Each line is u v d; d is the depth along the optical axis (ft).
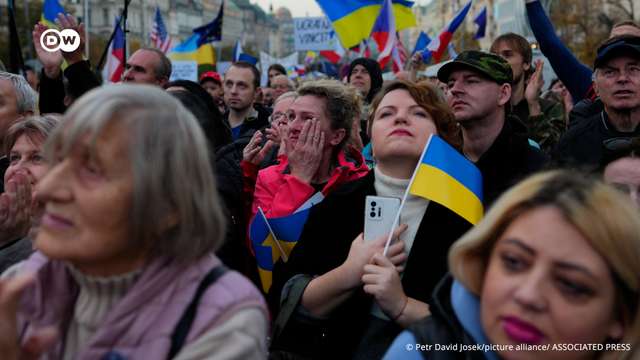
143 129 4.35
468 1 26.35
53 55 15.34
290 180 9.76
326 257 7.91
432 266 7.21
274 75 36.22
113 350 4.30
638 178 6.45
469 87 10.33
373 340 7.11
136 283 4.43
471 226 7.32
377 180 7.94
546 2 90.63
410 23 28.91
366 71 22.63
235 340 4.31
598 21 126.21
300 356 7.39
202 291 4.50
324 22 42.47
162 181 4.37
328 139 10.43
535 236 4.43
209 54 36.50
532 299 4.33
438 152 7.43
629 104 11.06
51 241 4.32
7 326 4.21
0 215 7.20
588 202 4.41
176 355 4.30
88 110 4.34
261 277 9.64
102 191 4.25
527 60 16.06
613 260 4.32
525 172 9.87
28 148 8.46
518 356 4.39
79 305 4.61
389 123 7.76
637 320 4.43
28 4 98.58
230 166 12.05
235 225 11.32
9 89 11.21
